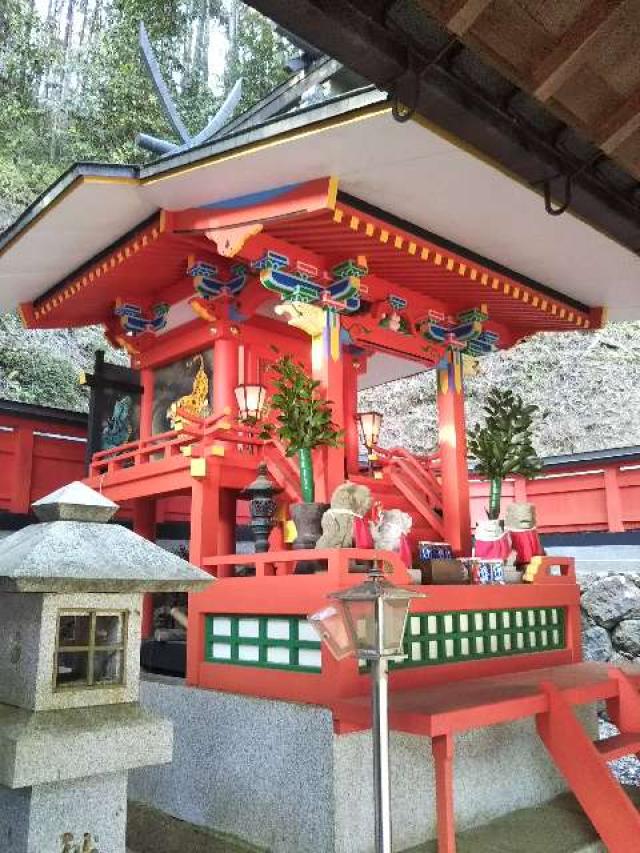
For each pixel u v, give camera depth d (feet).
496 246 25.86
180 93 101.35
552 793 22.06
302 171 20.77
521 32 7.44
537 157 9.20
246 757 17.88
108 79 98.32
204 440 25.68
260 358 31.01
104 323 35.68
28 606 10.85
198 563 24.26
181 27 106.42
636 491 50.52
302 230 23.27
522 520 26.73
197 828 18.54
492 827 19.01
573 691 18.19
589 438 76.95
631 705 19.80
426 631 19.77
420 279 27.73
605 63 7.75
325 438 22.99
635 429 75.51
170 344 32.45
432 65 7.91
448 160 19.93
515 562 26.50
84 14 103.76
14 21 96.99
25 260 29.37
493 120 8.68
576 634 25.75
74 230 26.53
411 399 89.86
